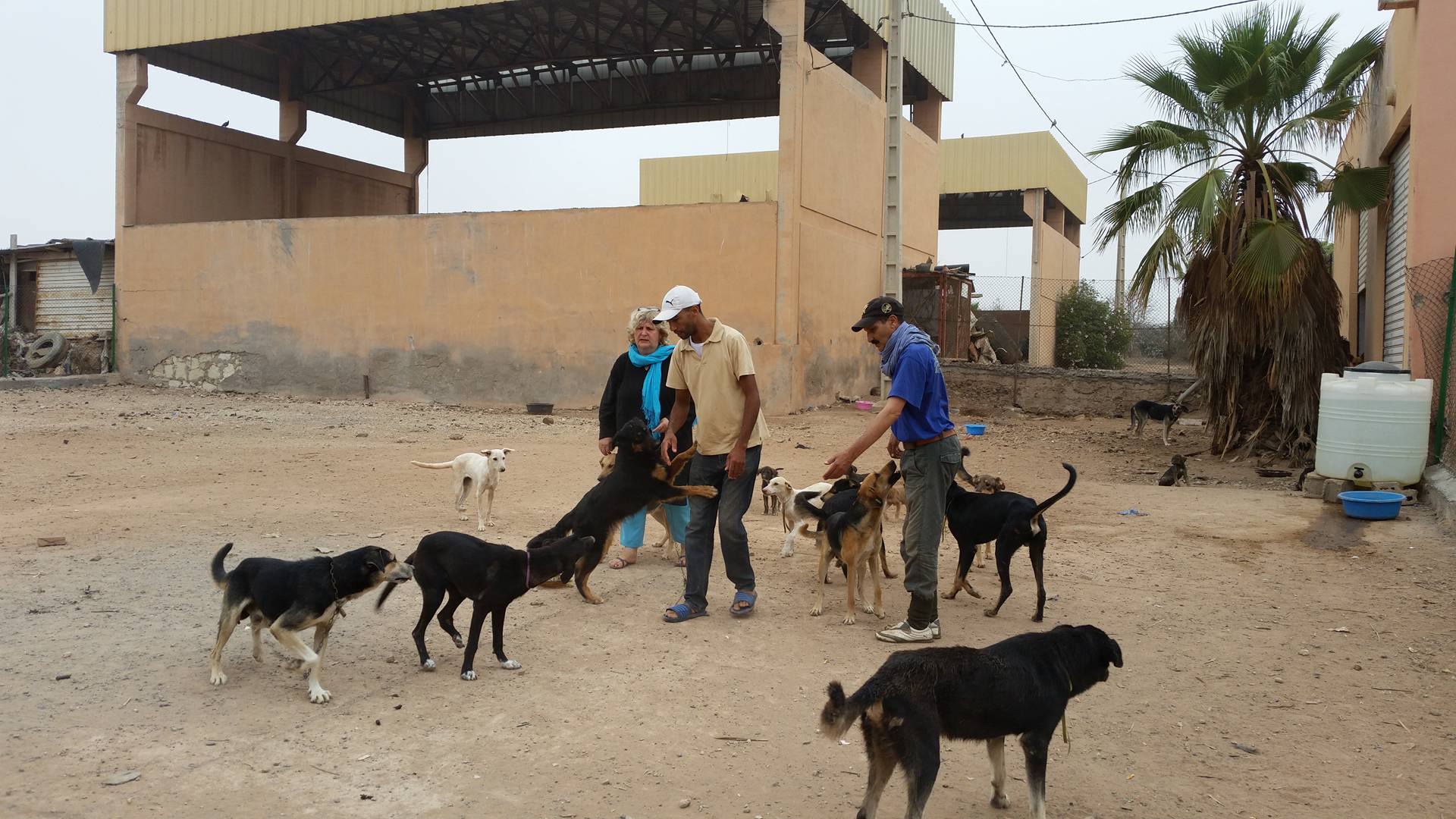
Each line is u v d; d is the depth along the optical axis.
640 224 21.47
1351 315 18.69
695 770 4.21
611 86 29.23
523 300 22.58
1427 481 10.09
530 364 22.58
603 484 6.46
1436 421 10.88
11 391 24.08
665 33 26.03
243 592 4.98
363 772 4.09
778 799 3.99
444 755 4.29
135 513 9.46
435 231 23.23
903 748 3.52
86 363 27.23
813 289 21.44
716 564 8.02
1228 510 10.24
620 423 7.36
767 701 5.02
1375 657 5.74
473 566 5.27
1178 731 4.73
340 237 24.16
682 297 6.11
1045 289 32.38
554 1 23.77
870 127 24.39
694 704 4.95
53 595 6.51
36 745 4.23
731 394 6.22
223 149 27.81
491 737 4.50
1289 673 5.48
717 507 6.45
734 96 28.84
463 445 15.55
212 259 25.44
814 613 6.54
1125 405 22.19
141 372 26.45
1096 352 30.05
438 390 23.45
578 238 22.02
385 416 20.31
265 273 24.95
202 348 25.73
